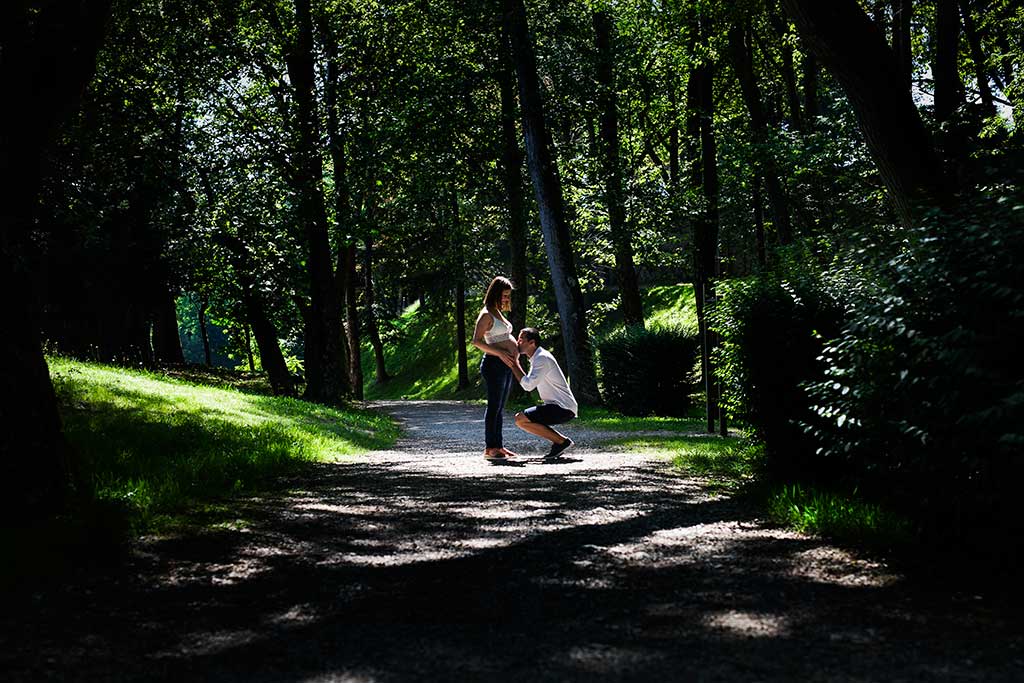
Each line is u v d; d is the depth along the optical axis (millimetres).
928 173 8344
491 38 25750
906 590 4297
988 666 3182
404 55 25531
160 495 7090
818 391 6473
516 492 8094
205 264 25875
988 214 5410
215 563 5133
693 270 28750
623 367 25250
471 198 31781
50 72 6828
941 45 19188
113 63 21594
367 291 51156
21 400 6246
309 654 3473
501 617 3975
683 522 6281
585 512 6828
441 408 33594
